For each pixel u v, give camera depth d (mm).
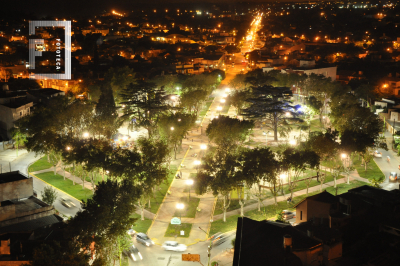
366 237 67125
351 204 75938
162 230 99562
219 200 115688
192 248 90750
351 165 129125
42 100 186500
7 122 162375
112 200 78312
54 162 138500
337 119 151750
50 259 60344
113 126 150000
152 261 85500
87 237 69812
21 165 142000
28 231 79812
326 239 61594
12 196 95125
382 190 82375
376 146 139125
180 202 114812
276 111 162625
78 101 157125
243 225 68375
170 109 180750
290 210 107438
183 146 164625
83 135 138250
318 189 121875
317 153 119062
